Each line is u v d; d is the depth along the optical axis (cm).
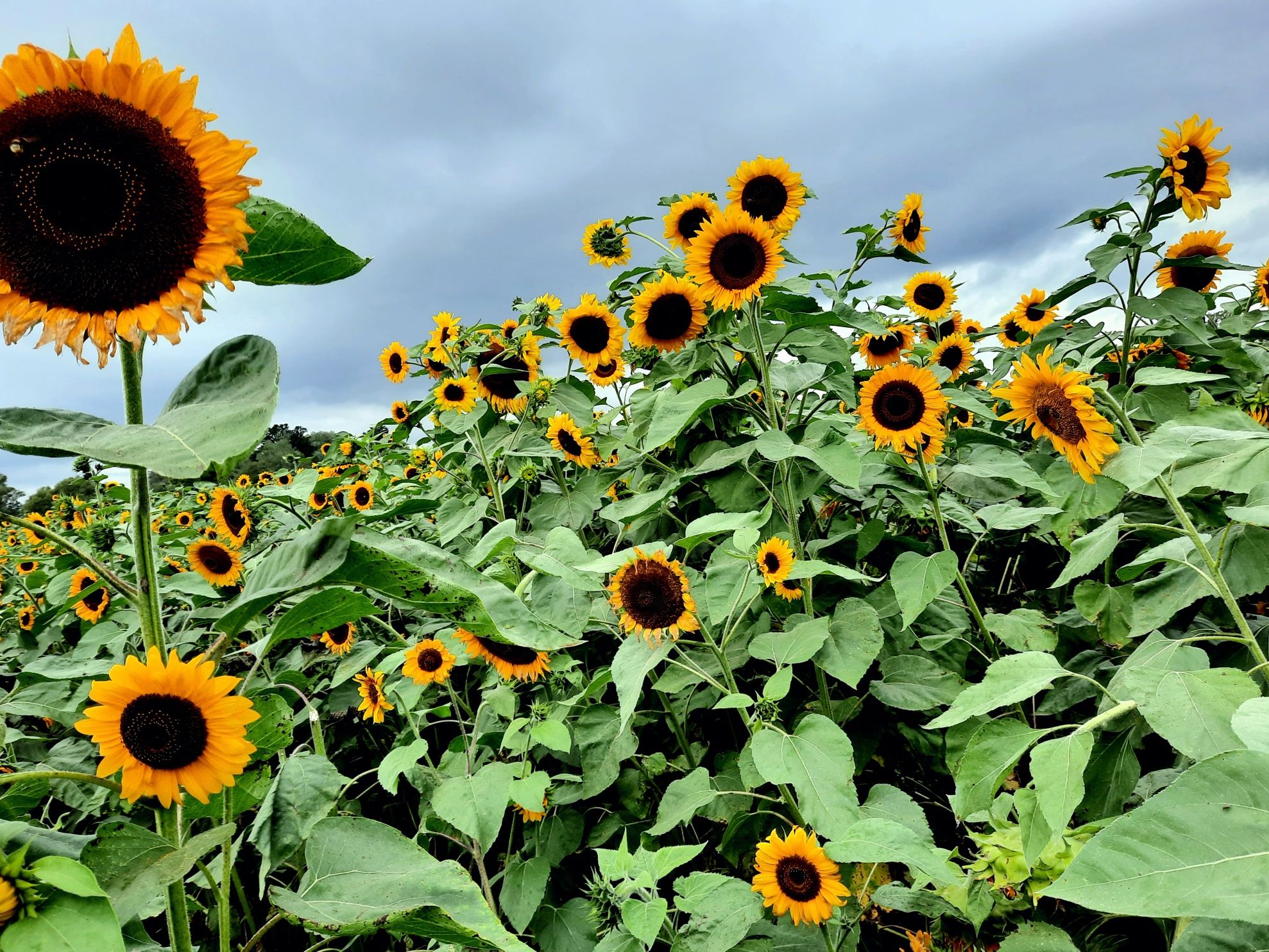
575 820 310
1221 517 260
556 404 474
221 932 141
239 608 129
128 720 125
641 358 426
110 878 115
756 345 342
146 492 133
